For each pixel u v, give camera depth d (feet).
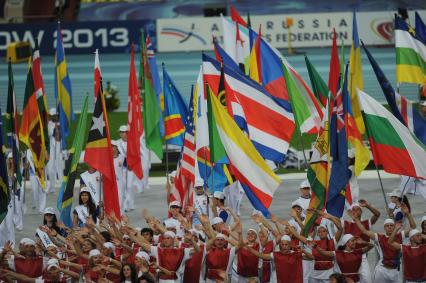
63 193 279.69
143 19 634.02
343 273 242.17
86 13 650.84
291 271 242.17
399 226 239.91
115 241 245.04
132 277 226.99
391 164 261.03
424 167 260.01
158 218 343.46
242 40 353.92
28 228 331.77
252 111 282.36
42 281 239.91
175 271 237.86
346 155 253.65
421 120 289.53
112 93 542.57
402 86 565.53
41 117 325.42
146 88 362.33
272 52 322.75
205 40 601.62
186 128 289.33
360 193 374.02
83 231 251.39
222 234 240.32
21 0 642.22
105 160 262.47
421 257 239.71
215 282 240.53
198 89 280.51
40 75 323.78
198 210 281.13
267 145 282.56
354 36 317.22
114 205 263.49
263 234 249.75
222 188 288.51
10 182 297.33
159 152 365.81
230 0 654.53
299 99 312.91
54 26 605.31
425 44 328.90
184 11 652.48
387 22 595.06
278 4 652.07
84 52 608.19
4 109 558.56
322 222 264.11
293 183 397.60
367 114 261.85
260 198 254.88
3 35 602.44
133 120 327.26
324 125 257.55
